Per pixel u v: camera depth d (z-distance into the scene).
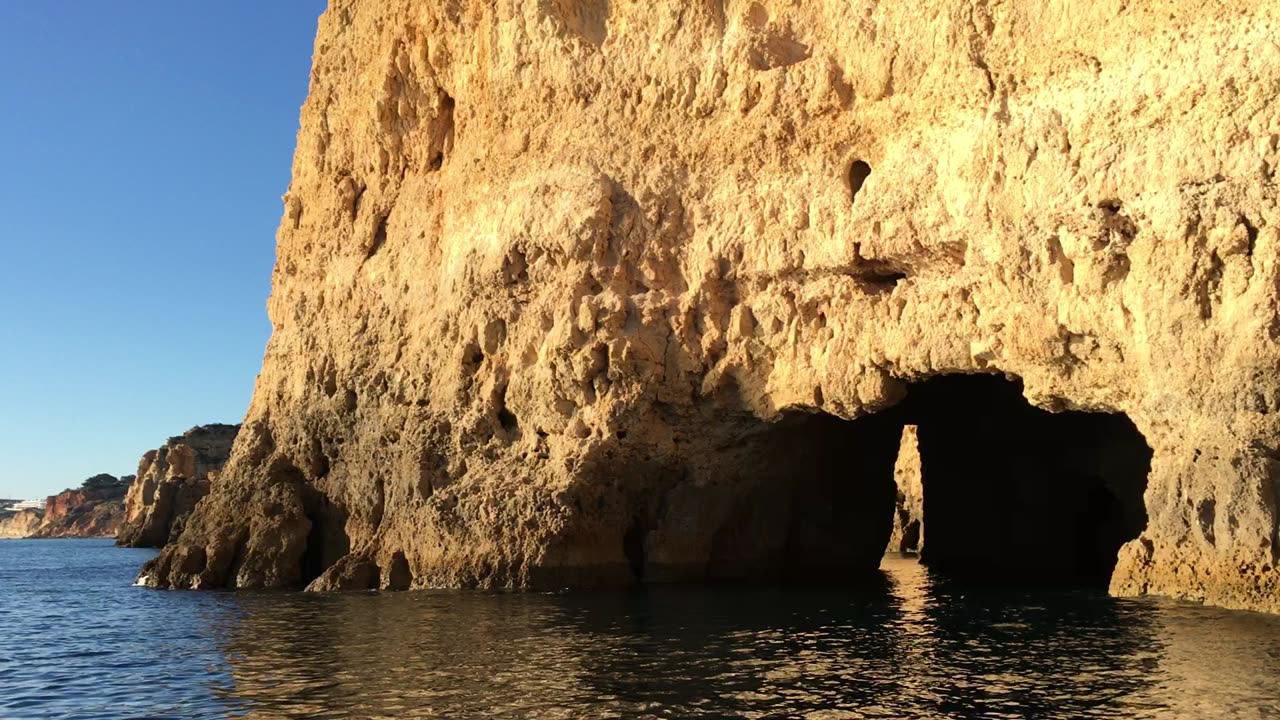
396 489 22.72
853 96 18.92
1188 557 13.86
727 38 20.61
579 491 20.19
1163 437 14.32
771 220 19.45
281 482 25.77
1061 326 15.31
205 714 10.16
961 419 25.50
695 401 20.55
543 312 21.22
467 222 23.27
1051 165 15.68
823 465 22.23
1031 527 24.97
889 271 18.30
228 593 23.19
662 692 10.05
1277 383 12.92
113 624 18.31
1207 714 8.53
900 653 11.92
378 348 24.75
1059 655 11.37
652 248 20.70
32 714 10.79
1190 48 14.31
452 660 12.17
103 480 151.12
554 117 22.34
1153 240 14.23
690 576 20.98
